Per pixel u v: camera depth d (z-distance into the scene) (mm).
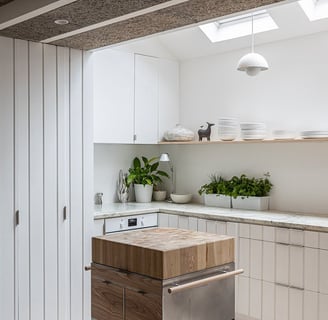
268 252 3836
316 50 4230
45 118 3705
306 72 4305
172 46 5203
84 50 3938
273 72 4555
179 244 2066
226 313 2205
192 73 5285
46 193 3725
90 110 4004
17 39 3527
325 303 3484
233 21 4762
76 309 3934
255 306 3934
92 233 4039
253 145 4730
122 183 5273
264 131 4430
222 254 2188
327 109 4160
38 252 3686
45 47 3693
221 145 5023
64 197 3842
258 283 3908
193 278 2059
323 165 4191
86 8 2762
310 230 3572
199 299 2080
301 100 4348
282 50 4484
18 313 3572
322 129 4199
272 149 4578
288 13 4152
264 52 4629
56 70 3764
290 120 4434
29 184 3623
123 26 3166
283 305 3744
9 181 3510
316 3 4125
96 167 5129
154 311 1961
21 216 3578
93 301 2258
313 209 4270
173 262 1965
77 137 3922
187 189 5375
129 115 4887
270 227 3818
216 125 5055
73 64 3871
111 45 3768
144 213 4652
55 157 3777
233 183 4750
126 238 2217
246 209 4566
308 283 3584
